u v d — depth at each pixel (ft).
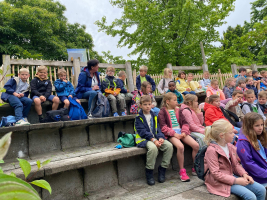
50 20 43.57
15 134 8.98
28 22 41.11
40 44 44.93
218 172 7.09
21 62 14.42
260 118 7.64
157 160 9.91
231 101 13.06
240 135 8.13
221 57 36.88
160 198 6.93
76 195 7.62
